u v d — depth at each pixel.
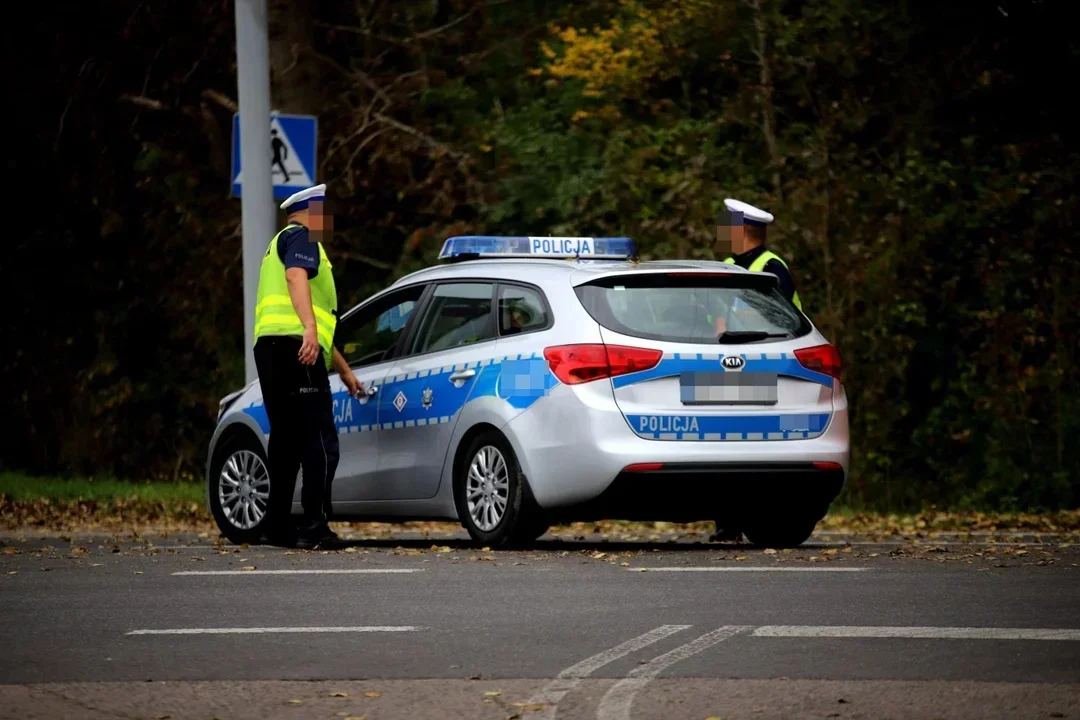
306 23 55.22
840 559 27.77
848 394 51.31
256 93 39.66
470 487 30.58
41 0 59.62
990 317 52.34
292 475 32.09
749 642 18.94
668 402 29.03
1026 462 51.41
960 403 52.53
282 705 15.70
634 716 15.14
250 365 39.81
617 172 53.97
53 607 22.03
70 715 15.26
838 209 51.56
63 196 59.75
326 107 59.34
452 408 30.97
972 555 28.48
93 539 34.72
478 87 62.62
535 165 56.09
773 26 57.50
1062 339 51.88
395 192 59.06
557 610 21.53
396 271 57.22
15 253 59.59
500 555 28.75
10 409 59.59
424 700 15.89
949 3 57.91
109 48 59.72
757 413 29.44
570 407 28.94
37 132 60.00
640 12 60.59
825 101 55.41
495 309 31.05
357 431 33.25
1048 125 58.25
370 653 18.39
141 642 19.16
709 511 29.77
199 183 59.41
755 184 54.38
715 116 57.31
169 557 28.86
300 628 20.12
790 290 33.97
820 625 20.09
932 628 19.78
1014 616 20.77
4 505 46.28
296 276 31.30
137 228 59.31
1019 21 58.56
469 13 61.72
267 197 39.75
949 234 53.12
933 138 56.00
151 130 59.91
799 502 30.19
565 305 29.62
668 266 30.48
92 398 58.78
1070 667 17.23
